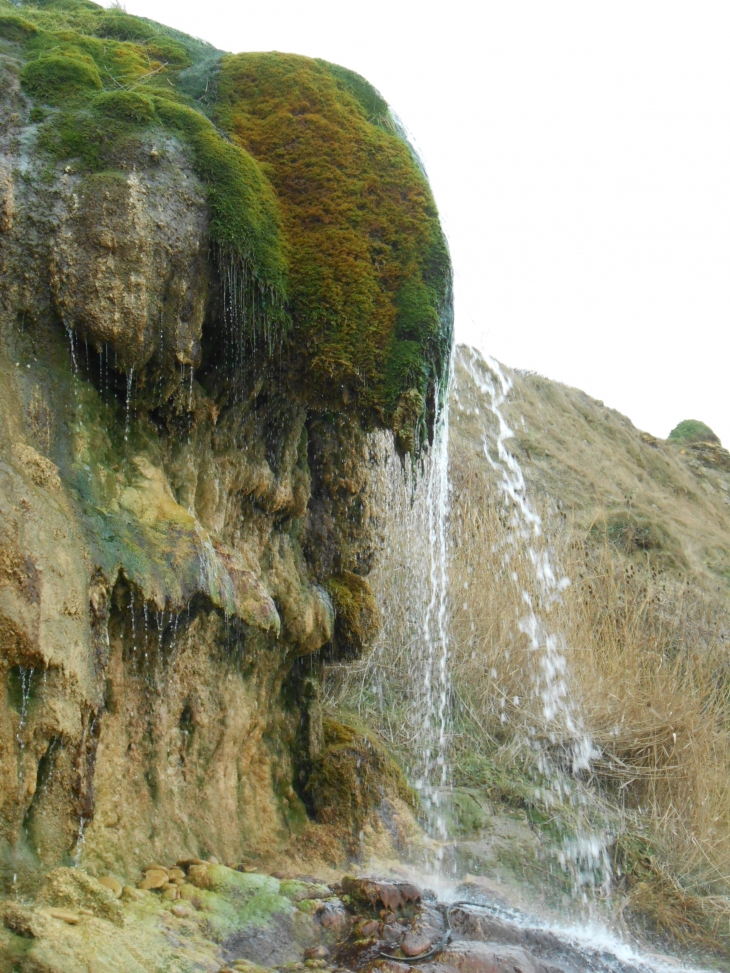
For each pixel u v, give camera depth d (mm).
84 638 3293
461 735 6898
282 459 4652
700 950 5406
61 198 3705
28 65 3963
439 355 4410
